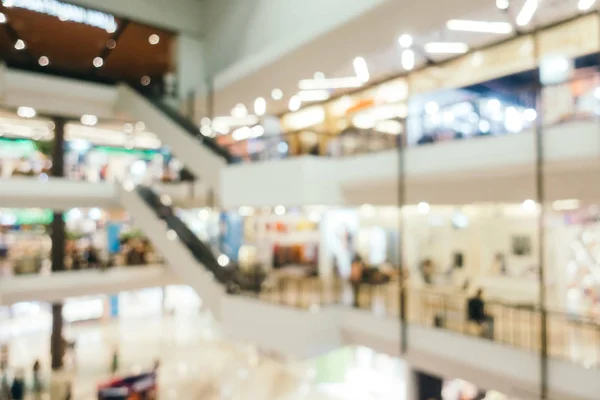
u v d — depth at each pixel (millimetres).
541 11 7812
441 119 9648
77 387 13086
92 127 16406
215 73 13375
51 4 11406
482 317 7332
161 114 11430
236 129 15734
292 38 9500
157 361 13492
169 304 22531
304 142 11391
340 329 8297
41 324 18531
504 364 6270
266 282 10695
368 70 10820
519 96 8406
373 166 7816
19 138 15211
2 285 11820
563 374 5703
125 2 12344
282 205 7977
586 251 9156
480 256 10758
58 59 16125
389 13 7695
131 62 16531
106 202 13180
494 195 6754
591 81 7637
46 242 15367
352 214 12547
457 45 9258
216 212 16641
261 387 13289
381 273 11125
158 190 13328
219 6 13258
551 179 6094
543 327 6113
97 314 20328
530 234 9961
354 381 13266
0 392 12094
